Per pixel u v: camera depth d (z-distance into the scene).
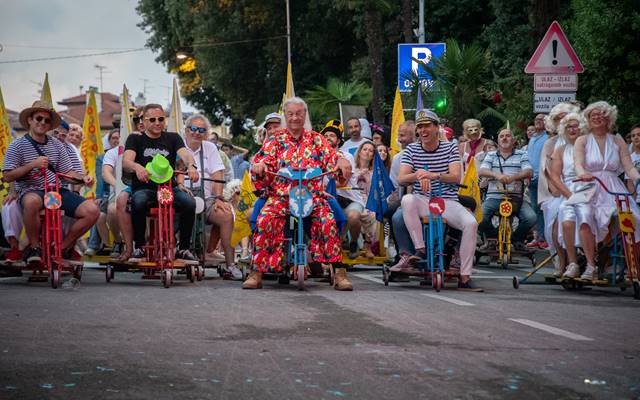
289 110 11.65
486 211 17.58
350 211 15.55
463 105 28.33
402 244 12.35
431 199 11.64
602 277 12.30
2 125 16.09
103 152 17.78
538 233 19.42
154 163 11.81
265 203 11.59
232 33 53.47
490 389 5.21
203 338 6.82
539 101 16.11
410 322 7.93
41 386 5.14
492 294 11.16
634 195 12.23
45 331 7.05
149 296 9.95
